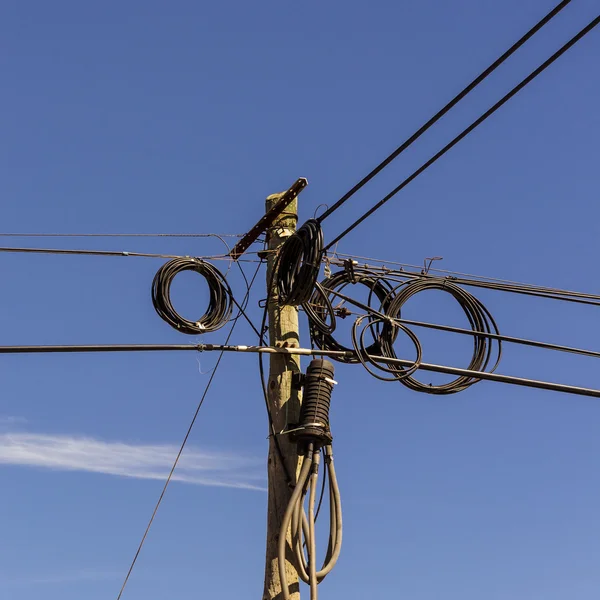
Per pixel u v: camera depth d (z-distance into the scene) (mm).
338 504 10039
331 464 10164
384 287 12070
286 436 10359
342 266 11922
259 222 11438
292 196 11391
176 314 10867
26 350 9758
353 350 11070
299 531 9648
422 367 10945
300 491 9828
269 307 11047
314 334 11453
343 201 10180
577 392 11227
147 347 10172
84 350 9922
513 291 12797
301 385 10648
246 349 10594
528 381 11117
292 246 10820
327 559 9797
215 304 11164
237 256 11531
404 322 11586
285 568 9617
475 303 12016
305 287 10531
